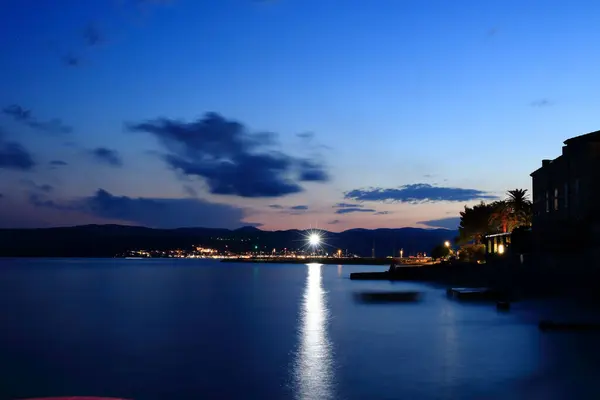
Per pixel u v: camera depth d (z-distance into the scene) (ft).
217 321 123.24
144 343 93.66
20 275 415.44
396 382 62.69
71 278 363.15
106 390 62.13
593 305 129.08
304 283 290.15
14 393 61.41
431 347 84.64
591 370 66.18
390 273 319.06
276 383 63.67
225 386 62.75
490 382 61.31
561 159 200.75
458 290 171.94
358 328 108.06
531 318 114.21
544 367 67.87
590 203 182.19
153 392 60.95
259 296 199.82
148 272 497.46
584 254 173.27
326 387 61.36
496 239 282.97
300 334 101.55
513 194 313.12
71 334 105.19
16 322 123.95
